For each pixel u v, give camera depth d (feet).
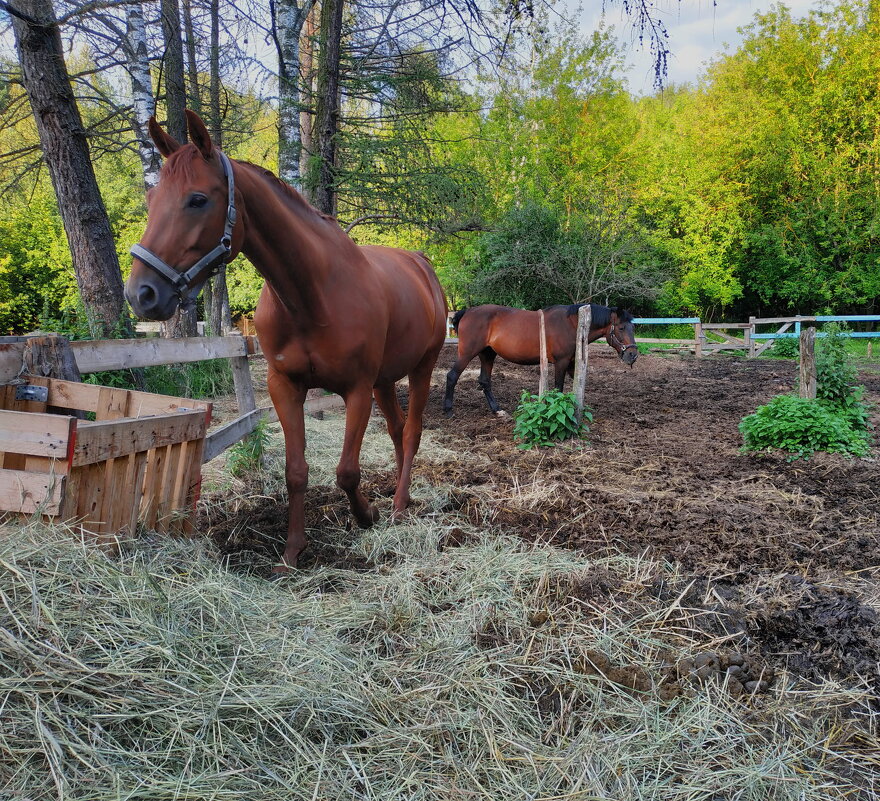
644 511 13.75
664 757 6.60
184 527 10.89
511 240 61.72
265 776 5.83
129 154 53.42
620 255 61.82
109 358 13.05
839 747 7.07
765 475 17.25
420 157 32.78
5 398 10.61
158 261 7.83
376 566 10.44
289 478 10.32
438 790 6.01
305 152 35.47
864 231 68.39
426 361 13.87
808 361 21.45
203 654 6.77
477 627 8.68
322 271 9.51
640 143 75.10
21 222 64.08
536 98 71.15
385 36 30.27
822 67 73.36
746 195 76.54
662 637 8.68
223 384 28.07
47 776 5.34
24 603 6.42
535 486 15.17
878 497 15.44
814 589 10.39
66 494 8.02
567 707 7.30
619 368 45.09
